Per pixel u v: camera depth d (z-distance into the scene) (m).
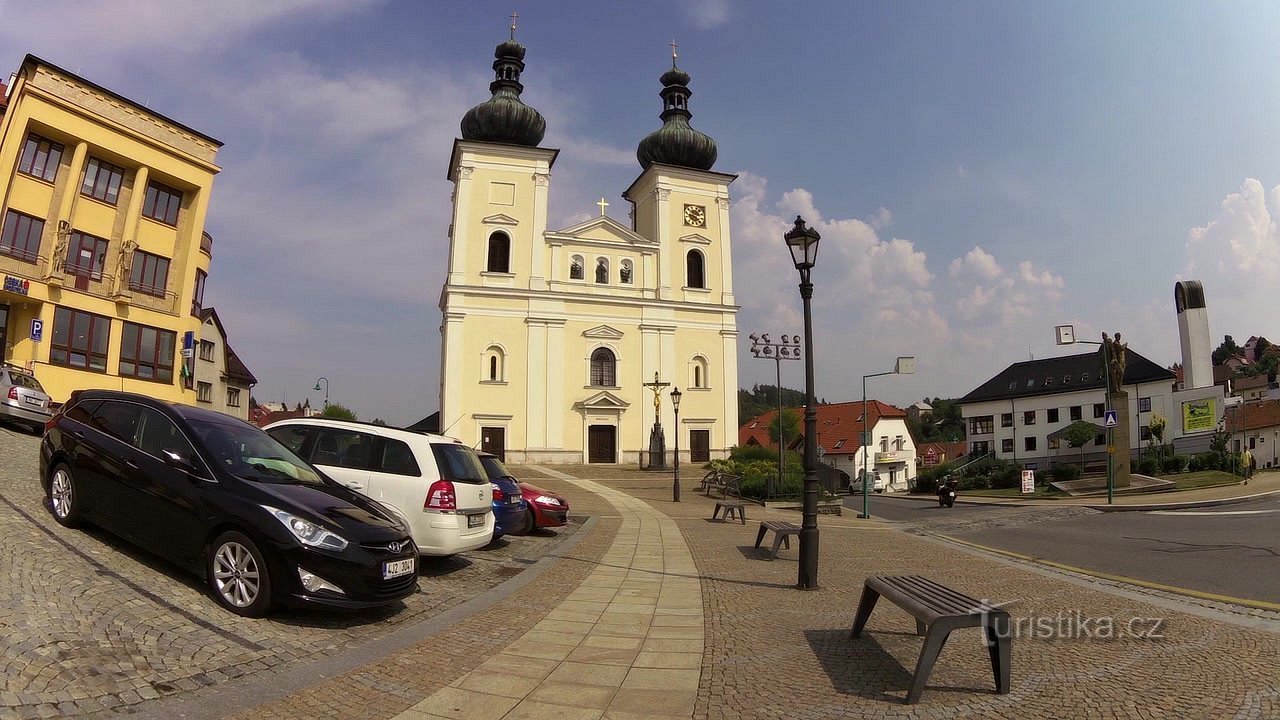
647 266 53.59
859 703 5.16
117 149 27.47
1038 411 69.38
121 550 7.60
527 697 5.29
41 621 5.52
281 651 5.90
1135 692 5.32
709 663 6.18
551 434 49.53
